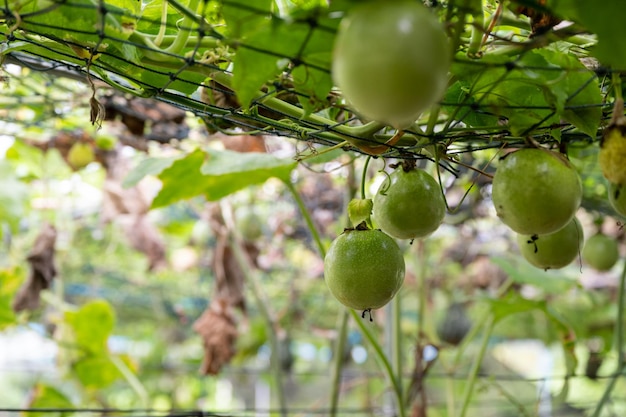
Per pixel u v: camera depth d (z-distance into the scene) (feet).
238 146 4.12
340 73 1.46
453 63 1.83
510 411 7.98
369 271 2.09
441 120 2.67
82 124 4.41
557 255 2.48
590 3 1.59
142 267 8.27
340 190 5.50
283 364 7.88
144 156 5.28
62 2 1.79
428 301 5.94
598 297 6.80
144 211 5.47
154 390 9.26
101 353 4.88
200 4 2.27
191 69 2.14
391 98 1.42
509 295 3.88
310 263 7.25
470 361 6.54
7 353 8.75
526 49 1.80
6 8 1.84
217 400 9.21
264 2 1.72
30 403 4.94
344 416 6.54
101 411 3.34
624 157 1.89
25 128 4.18
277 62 1.79
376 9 1.44
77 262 7.99
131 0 2.23
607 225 5.06
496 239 6.23
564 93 1.93
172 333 9.07
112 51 2.12
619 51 1.65
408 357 7.16
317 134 2.34
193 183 3.36
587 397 8.27
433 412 7.75
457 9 1.69
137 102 3.61
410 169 2.17
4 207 5.04
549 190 1.94
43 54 2.30
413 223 2.13
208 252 7.06
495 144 2.61
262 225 6.02
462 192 5.04
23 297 4.82
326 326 8.48
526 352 12.35
